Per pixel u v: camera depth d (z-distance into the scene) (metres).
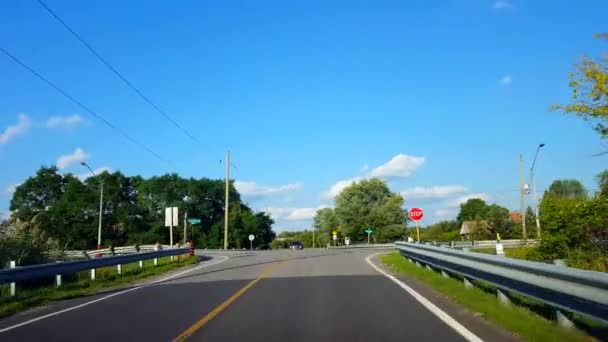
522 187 54.94
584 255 20.91
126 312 13.45
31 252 28.52
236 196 119.50
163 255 31.67
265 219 126.75
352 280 20.19
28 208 96.81
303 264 29.72
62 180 101.06
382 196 103.38
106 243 94.94
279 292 16.70
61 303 16.14
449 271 18.28
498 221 81.56
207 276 23.38
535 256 23.42
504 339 9.33
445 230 112.06
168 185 107.25
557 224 22.41
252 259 36.41
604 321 7.83
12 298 16.48
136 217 103.25
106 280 22.23
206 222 112.25
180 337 10.05
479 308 12.16
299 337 9.94
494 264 12.70
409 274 22.38
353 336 9.95
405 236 96.00
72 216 95.00
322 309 13.17
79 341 10.05
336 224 108.69
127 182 105.62
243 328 10.83
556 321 10.08
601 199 21.81
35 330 11.40
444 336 9.76
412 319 11.56
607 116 18.88
